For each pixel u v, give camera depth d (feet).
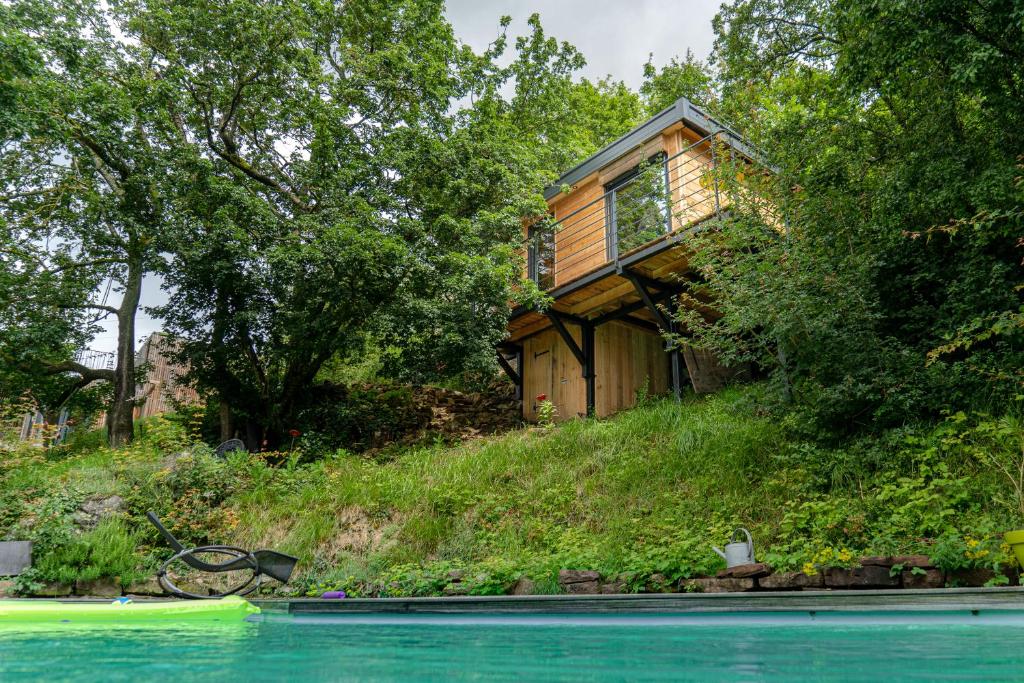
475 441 34.06
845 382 22.68
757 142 32.58
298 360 42.14
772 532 20.02
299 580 23.88
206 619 14.88
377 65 41.78
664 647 9.75
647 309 42.22
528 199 41.29
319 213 39.09
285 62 40.24
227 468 30.76
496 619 14.66
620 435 29.17
